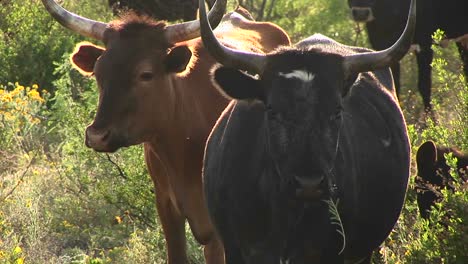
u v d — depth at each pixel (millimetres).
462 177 19047
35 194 25422
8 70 37562
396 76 32469
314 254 15688
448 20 33062
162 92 19031
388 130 17516
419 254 18062
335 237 15734
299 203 15297
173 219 20297
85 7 39938
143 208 24062
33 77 37438
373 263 19406
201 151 19688
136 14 20016
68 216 25000
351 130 16469
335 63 15258
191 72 19875
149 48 18922
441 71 22422
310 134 14742
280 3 43406
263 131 15773
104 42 19359
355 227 16406
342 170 15742
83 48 19641
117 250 22859
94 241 23891
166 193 20172
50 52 37688
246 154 15914
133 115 18719
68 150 25500
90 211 24984
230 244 16281
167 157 19562
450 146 20516
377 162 16844
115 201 24312
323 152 14734
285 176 14852
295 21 42094
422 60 33031
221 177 16188
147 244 22656
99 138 18328
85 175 25172
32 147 29672
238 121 16250
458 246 17641
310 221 15500
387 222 17438
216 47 15398
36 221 23594
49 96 34844
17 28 39250
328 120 14875
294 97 14906
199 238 19828
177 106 19391
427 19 32969
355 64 15367
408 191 20500
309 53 15266
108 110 18469
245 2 41281
